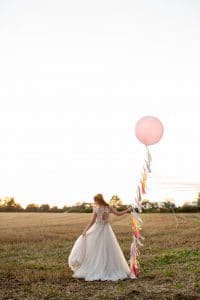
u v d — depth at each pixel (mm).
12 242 18672
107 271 10383
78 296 8602
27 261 13336
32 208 49500
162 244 17188
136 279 10227
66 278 10445
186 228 24750
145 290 8945
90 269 10445
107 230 10711
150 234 21172
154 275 10547
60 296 8625
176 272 10797
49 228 25391
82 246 10562
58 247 17016
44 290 9109
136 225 10562
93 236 10664
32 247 16969
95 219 10773
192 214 37500
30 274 10852
